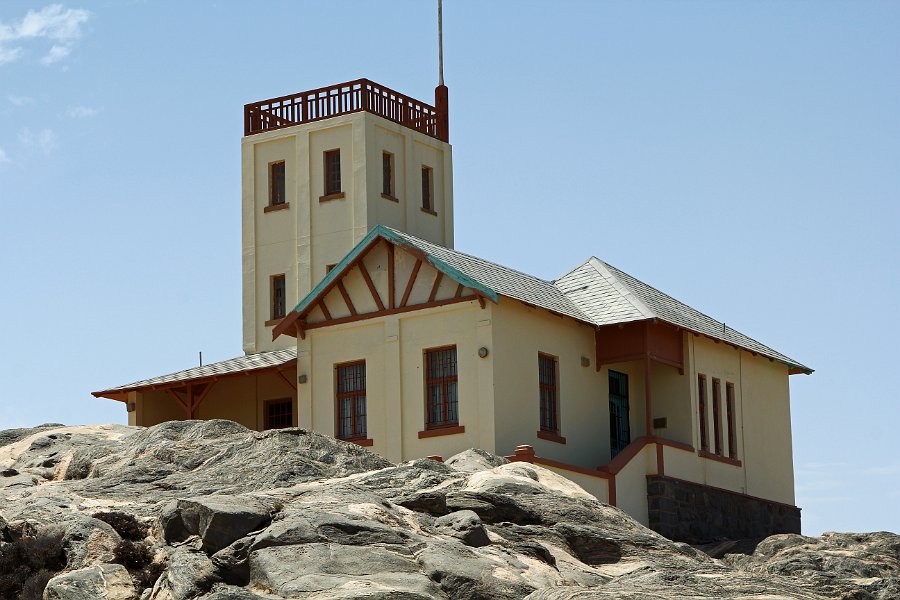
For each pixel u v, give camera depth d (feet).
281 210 156.35
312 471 79.97
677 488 118.42
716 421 129.29
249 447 83.82
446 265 113.80
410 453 114.32
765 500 133.49
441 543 62.69
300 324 122.11
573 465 110.11
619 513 76.89
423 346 115.44
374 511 65.36
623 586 59.06
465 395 112.47
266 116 159.43
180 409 143.13
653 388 127.13
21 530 68.85
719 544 113.80
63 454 90.79
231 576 59.77
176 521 64.85
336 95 155.43
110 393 138.31
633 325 122.31
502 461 92.63
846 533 95.09
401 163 158.10
